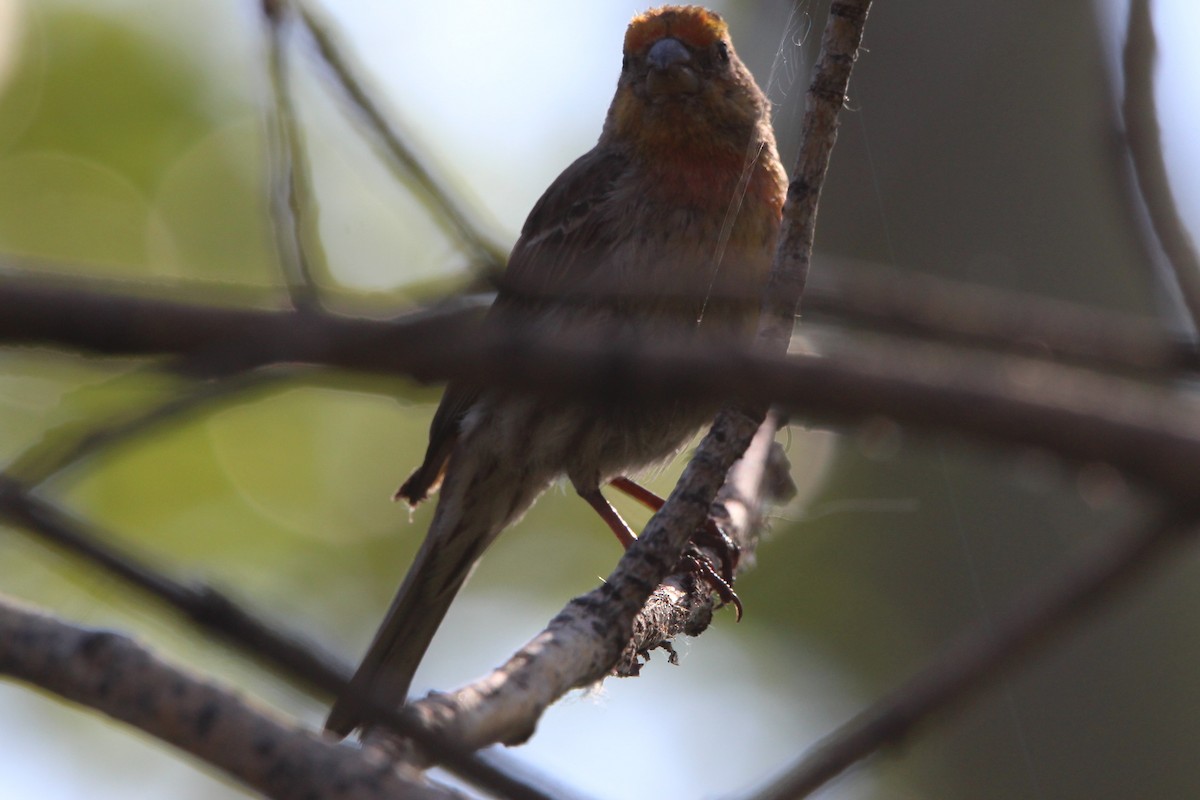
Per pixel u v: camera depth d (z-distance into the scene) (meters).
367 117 4.87
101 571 3.03
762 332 4.75
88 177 12.41
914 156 11.91
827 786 3.82
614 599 5.53
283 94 4.39
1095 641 11.52
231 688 3.88
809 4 10.75
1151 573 3.31
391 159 4.82
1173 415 2.70
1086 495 2.92
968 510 11.98
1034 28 11.90
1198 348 4.28
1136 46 4.85
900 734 3.79
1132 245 4.91
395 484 13.12
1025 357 3.92
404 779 3.67
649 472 9.99
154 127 12.53
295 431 12.80
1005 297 5.25
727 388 2.87
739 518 9.38
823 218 12.01
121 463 11.89
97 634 3.98
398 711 3.57
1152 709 11.34
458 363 2.89
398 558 12.88
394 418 13.23
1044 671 11.62
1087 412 2.67
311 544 12.56
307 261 4.16
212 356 2.78
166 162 12.57
